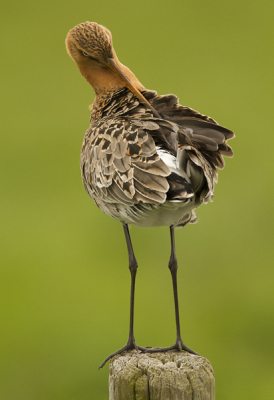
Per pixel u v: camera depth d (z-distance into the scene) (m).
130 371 6.02
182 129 6.76
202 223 18.22
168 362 6.14
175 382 5.91
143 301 15.41
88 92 26.69
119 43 29.38
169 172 6.32
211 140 6.71
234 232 17.98
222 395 12.93
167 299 15.62
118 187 6.78
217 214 18.59
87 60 8.16
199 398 5.91
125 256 17.42
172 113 7.28
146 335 14.23
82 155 7.68
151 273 16.56
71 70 27.98
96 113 8.12
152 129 6.71
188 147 6.34
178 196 6.22
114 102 7.88
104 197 7.19
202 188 6.63
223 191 19.69
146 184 6.38
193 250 17.36
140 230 18.00
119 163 6.69
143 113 7.20
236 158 21.55
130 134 6.79
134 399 5.96
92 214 19.61
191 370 5.98
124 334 14.31
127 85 7.83
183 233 17.94
